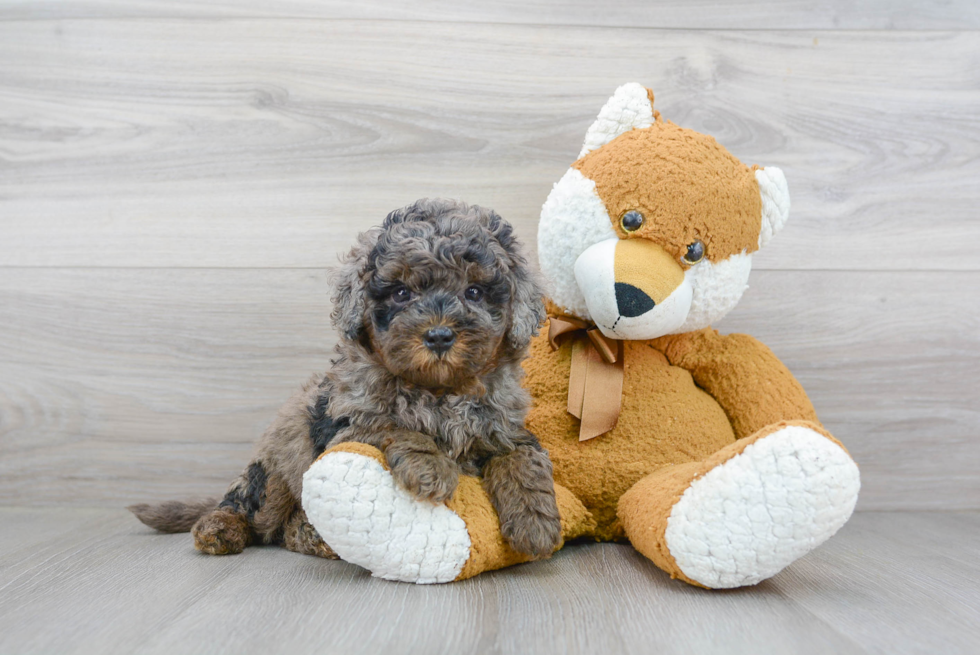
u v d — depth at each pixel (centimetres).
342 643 47
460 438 60
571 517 64
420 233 58
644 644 47
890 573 61
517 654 46
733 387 69
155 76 83
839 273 82
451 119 82
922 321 82
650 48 82
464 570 57
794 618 51
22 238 83
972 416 82
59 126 83
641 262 62
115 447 82
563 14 82
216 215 83
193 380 83
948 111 82
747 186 65
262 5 82
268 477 68
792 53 82
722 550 53
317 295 82
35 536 71
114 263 83
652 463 66
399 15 82
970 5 82
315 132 83
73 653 46
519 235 82
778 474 52
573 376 68
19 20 83
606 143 68
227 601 54
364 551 55
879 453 82
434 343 55
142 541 70
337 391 62
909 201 82
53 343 83
